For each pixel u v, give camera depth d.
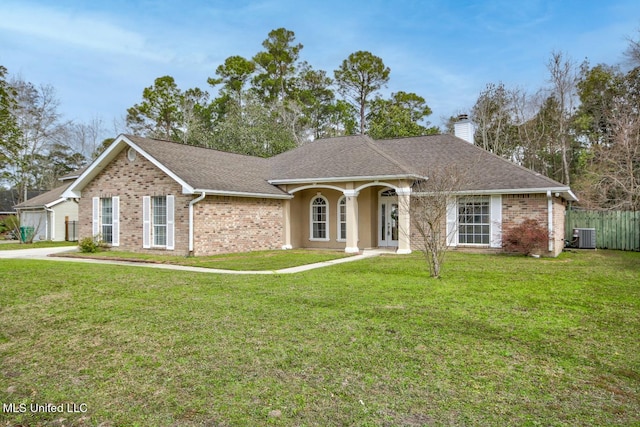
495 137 36.38
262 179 19.98
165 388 4.35
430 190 11.79
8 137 25.52
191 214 15.71
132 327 6.40
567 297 8.18
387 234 20.22
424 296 8.27
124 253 17.16
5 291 9.16
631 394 4.12
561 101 31.59
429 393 4.14
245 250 17.88
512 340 5.63
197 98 46.34
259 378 4.53
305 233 21.17
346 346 5.43
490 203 17.11
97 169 18.30
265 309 7.32
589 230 19.97
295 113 41.34
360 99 45.19
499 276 10.73
